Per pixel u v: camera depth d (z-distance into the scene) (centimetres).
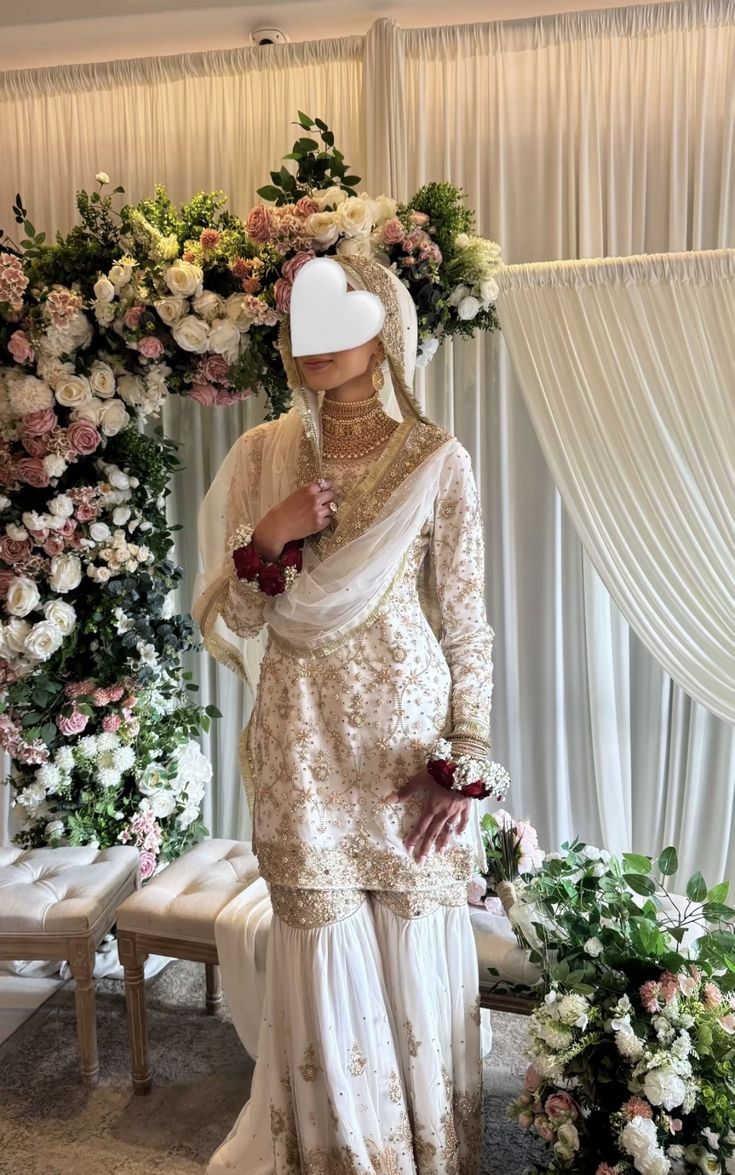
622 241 242
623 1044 141
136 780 246
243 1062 201
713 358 222
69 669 238
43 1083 193
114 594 229
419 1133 139
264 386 214
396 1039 140
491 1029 206
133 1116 183
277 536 131
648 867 174
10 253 214
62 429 213
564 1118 144
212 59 256
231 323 196
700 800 247
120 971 239
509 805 257
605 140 241
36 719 231
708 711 242
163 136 263
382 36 240
